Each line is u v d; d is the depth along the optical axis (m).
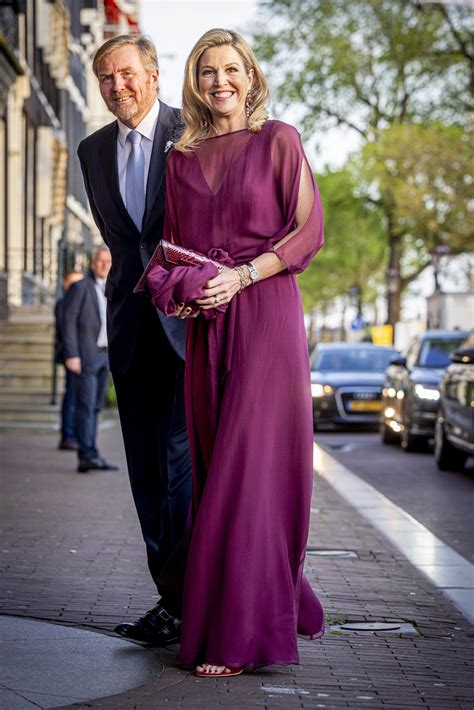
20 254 28.28
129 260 5.58
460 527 10.27
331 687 4.89
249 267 4.96
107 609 6.18
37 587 6.73
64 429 16.56
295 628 4.97
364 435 22.80
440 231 35.12
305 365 5.07
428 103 43.44
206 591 4.93
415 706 4.67
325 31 43.84
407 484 13.82
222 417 4.98
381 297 67.00
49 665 5.05
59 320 13.36
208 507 4.93
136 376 5.64
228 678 4.93
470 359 14.39
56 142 33.44
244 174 5.03
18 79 27.98
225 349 5.03
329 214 48.00
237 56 5.07
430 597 6.88
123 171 5.56
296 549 5.02
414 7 41.09
